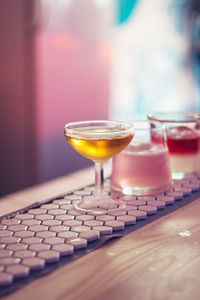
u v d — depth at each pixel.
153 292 0.48
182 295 0.48
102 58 2.17
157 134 0.77
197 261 0.55
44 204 0.71
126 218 0.65
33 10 1.79
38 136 1.93
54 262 0.54
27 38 1.81
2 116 1.85
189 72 3.17
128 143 0.70
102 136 0.67
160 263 0.54
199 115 0.88
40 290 0.49
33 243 0.58
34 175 1.97
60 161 2.06
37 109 1.90
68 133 0.69
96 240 0.60
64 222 0.64
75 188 0.80
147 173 0.76
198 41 3.10
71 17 1.96
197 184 0.80
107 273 0.52
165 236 0.61
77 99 2.07
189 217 0.68
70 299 0.47
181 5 3.06
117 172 0.78
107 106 2.24
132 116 3.00
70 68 2.01
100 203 0.71
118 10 2.83
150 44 3.06
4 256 0.54
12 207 0.71
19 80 1.83
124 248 0.58
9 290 0.49
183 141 0.83
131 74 3.00
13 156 1.91
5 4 1.73
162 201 0.72
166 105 3.16
